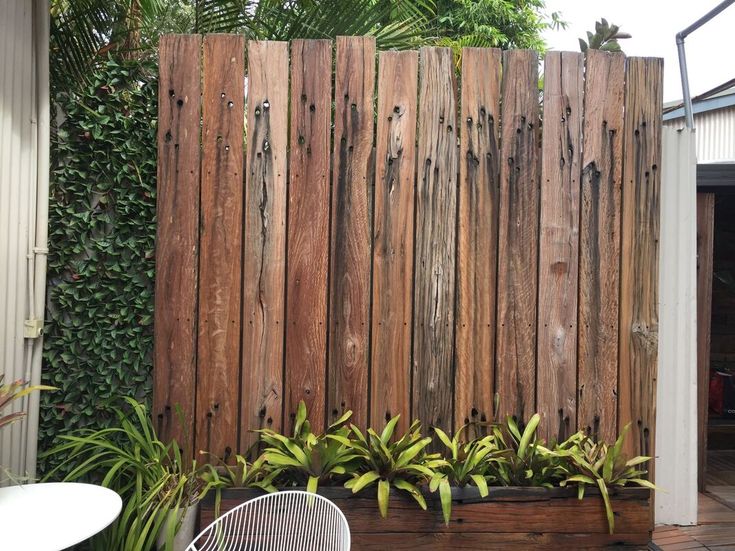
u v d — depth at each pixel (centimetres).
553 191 255
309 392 249
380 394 250
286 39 311
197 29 315
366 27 309
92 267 243
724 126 566
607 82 257
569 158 256
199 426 246
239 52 247
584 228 256
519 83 254
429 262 252
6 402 175
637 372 257
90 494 171
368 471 229
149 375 247
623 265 257
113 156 245
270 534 169
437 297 252
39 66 231
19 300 228
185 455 243
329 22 308
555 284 255
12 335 225
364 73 250
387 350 251
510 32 744
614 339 256
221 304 247
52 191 243
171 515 197
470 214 253
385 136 251
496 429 246
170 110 244
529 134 255
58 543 137
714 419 466
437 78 252
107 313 245
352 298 250
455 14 699
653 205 257
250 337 248
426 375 252
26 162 229
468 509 225
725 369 491
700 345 331
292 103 248
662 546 257
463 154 252
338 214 250
